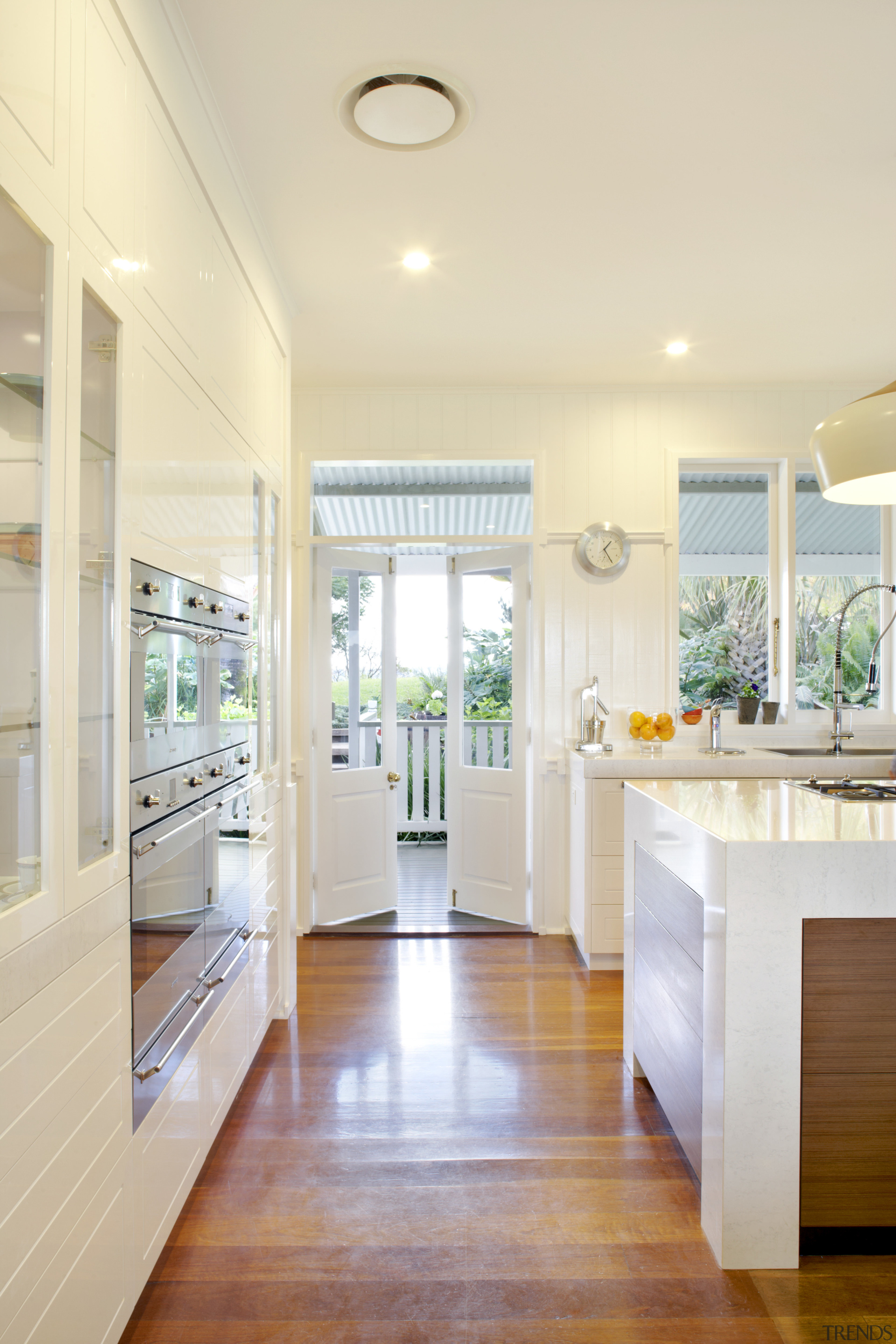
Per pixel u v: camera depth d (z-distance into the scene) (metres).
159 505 1.70
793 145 2.30
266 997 2.82
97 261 1.37
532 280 3.09
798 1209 1.79
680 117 2.18
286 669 3.18
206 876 2.05
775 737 4.22
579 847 3.86
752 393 4.23
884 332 3.58
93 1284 1.35
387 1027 3.04
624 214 2.65
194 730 1.96
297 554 4.19
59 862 1.23
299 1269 1.77
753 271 3.03
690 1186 2.08
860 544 4.36
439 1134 2.31
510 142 2.27
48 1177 1.18
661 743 4.05
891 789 2.55
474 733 4.49
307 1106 2.46
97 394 1.39
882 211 2.64
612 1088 2.58
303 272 3.01
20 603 1.12
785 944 1.77
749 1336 1.60
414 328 3.50
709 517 4.33
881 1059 1.80
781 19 1.85
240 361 2.45
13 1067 1.08
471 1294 1.70
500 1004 3.26
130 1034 1.52
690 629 4.32
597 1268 1.78
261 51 1.93
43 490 1.19
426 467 4.45
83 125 1.31
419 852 6.11
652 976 2.42
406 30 1.87
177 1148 1.81
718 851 1.81
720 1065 1.79
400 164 2.37
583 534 4.16
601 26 1.87
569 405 4.21
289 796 3.18
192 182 1.95
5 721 1.08
